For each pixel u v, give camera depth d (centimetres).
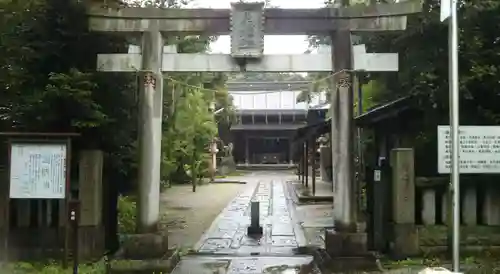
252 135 6488
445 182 1054
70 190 987
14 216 1044
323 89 2522
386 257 1054
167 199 2731
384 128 1619
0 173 1026
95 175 1028
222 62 1059
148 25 1055
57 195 909
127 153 1214
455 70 834
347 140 1046
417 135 1241
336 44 1052
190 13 1055
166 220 1881
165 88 1764
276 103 6362
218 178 4734
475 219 1055
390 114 1323
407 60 1220
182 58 1061
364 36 1298
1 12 1075
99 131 1100
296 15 1058
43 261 1009
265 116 6306
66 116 1036
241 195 2991
